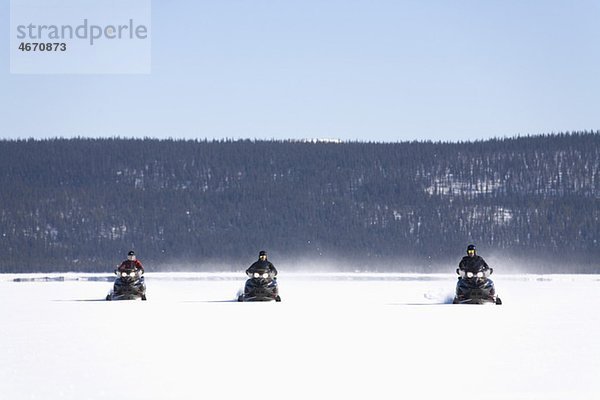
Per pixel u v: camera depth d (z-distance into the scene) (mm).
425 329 60375
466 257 91250
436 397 34844
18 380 38500
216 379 38875
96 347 49781
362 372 40781
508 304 90500
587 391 36031
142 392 35812
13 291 128375
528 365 42781
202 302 94562
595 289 139750
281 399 34469
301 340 53562
